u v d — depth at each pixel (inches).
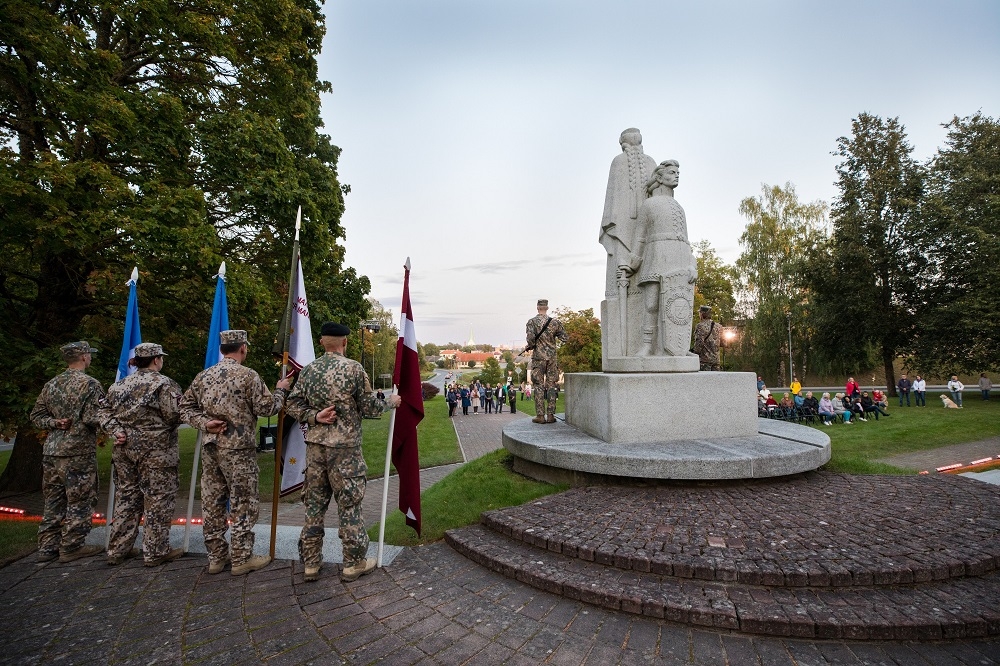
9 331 310.3
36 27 263.7
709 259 1657.2
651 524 153.3
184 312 379.2
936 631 101.0
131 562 155.6
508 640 106.0
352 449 138.1
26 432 292.8
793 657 97.2
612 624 111.6
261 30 385.1
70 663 100.0
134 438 150.9
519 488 207.8
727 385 226.4
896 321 1015.0
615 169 273.1
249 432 146.7
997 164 927.0
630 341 261.9
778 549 132.2
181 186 337.1
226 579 140.9
